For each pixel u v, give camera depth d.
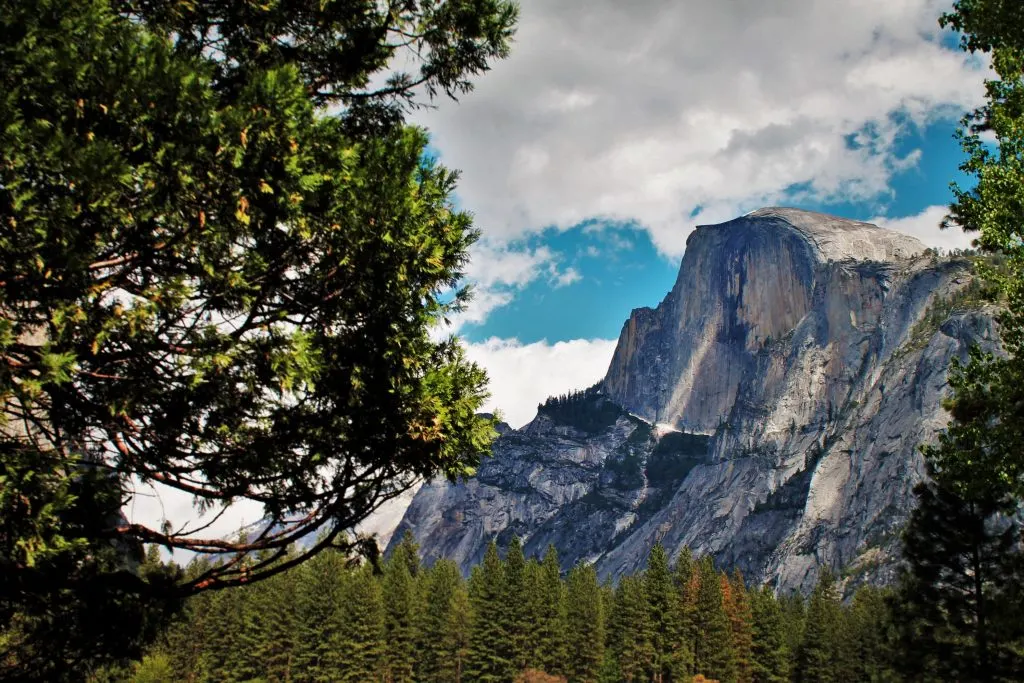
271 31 9.41
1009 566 28.17
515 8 10.66
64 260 6.62
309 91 9.43
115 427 7.66
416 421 8.52
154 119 7.07
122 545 8.64
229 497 8.47
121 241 7.25
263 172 7.42
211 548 8.39
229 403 7.74
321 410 8.56
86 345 7.07
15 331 6.78
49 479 6.76
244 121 7.20
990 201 15.80
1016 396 15.87
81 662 8.32
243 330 7.79
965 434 16.31
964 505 28.95
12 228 6.48
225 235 7.48
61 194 6.76
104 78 6.83
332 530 8.94
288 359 7.56
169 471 8.06
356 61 10.05
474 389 9.33
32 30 6.67
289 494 8.71
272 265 8.06
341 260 8.09
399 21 10.12
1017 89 15.84
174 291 7.14
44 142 6.51
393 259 8.33
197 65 7.31
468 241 9.34
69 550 7.30
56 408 7.44
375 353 8.56
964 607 29.08
